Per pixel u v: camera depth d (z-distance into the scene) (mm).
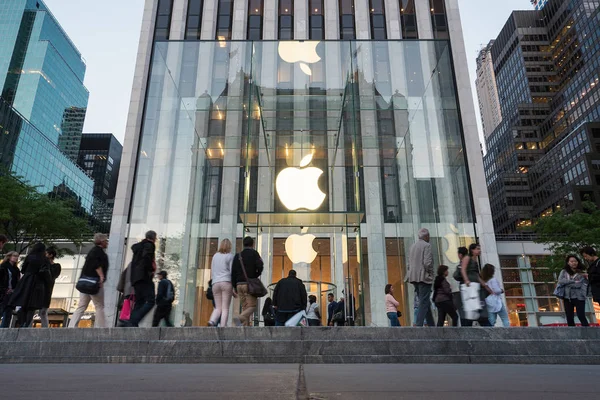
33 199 24625
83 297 7664
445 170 12570
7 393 2154
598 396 2129
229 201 12188
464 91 25703
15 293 8125
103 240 8008
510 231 100312
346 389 2346
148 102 12461
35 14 121062
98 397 2029
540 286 33250
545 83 117312
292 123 13312
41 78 114688
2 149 74938
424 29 28281
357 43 14117
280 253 13586
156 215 11227
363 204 12586
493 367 4691
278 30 29453
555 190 90625
